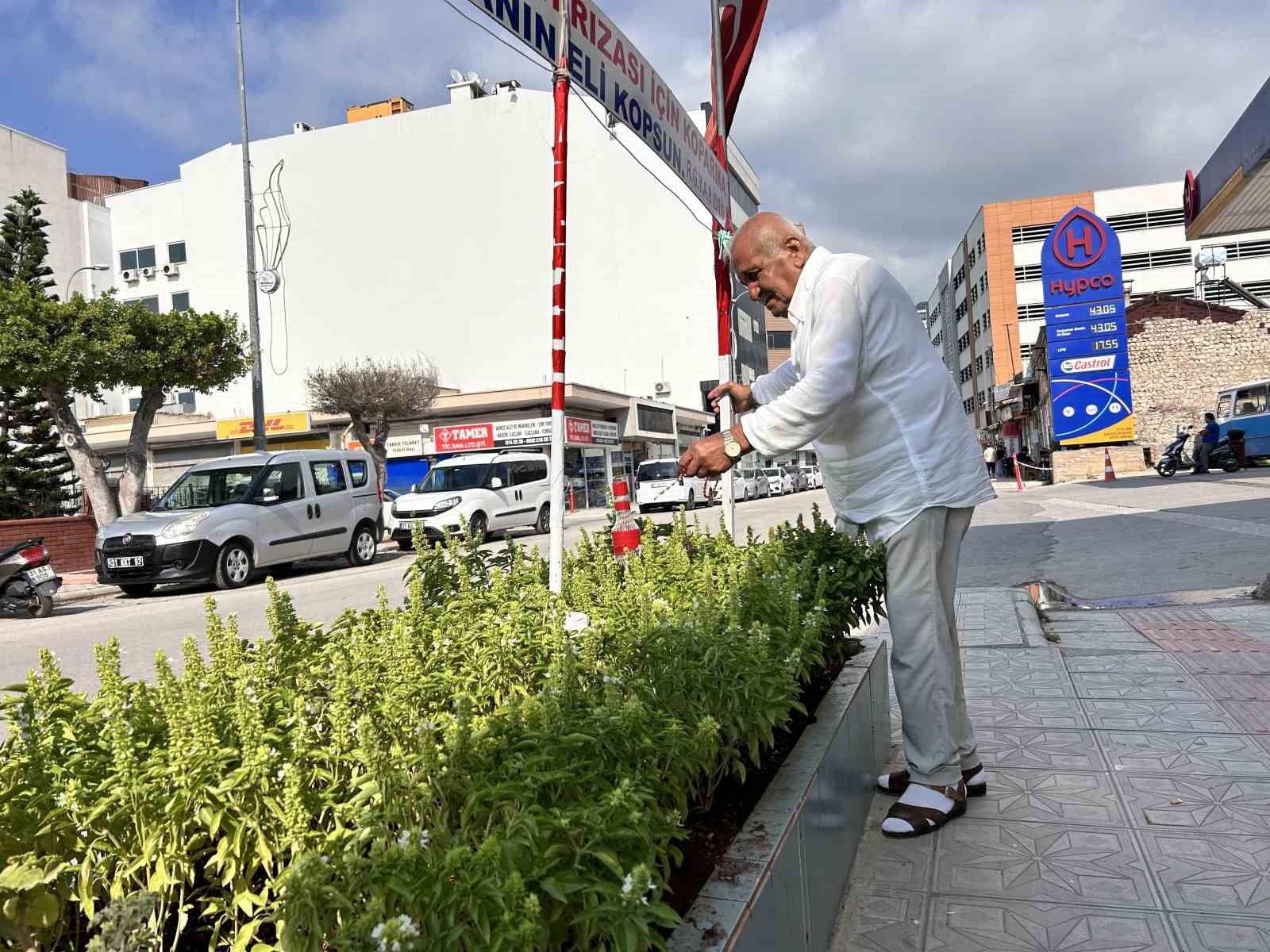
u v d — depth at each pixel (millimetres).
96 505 18641
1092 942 2305
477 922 1169
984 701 4645
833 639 3314
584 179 42938
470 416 36500
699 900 1676
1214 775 3373
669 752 1784
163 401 19703
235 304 44188
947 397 3010
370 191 42562
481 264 41688
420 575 3230
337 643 2420
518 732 1743
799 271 3072
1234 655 5180
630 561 3570
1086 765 3584
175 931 1717
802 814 2127
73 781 1654
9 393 25672
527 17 3342
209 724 1767
